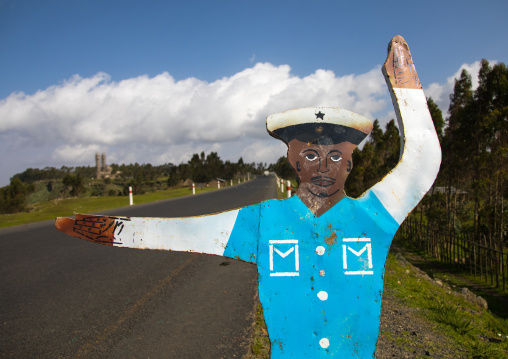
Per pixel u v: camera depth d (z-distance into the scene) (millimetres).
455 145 9492
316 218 1723
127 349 3217
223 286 5000
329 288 1697
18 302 4391
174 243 1797
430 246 9969
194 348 3211
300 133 1766
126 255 6926
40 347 3266
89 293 4715
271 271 1714
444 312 4000
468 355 3055
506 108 7758
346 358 1668
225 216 1782
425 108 1832
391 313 3936
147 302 4387
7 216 12266
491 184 8555
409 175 1773
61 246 7637
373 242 1716
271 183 38094
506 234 8133
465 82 10164
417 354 3018
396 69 1876
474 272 8016
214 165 64375
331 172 1744
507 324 4332
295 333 1684
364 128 1776
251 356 3031
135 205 16172
